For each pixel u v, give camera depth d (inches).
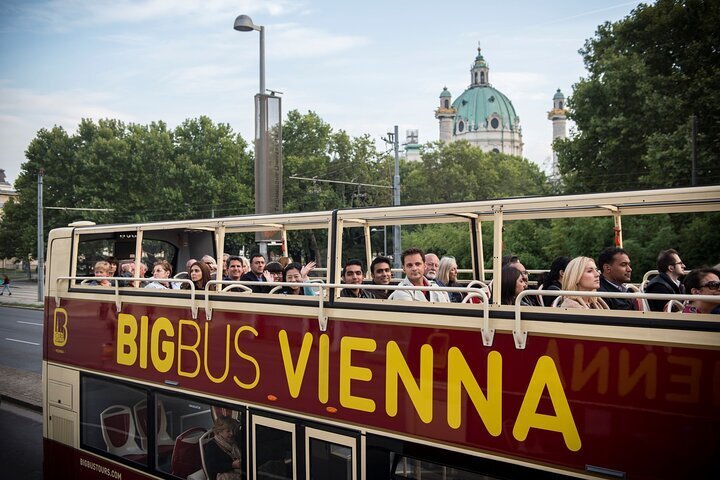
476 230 243.0
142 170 2470.5
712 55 946.7
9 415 565.3
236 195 2445.9
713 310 172.6
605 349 138.3
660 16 984.3
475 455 158.7
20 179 2694.4
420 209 181.3
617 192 152.8
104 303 285.1
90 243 323.0
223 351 227.5
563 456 143.7
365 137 2529.5
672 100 930.1
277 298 209.8
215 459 231.9
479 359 158.6
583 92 1064.8
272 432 210.8
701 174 886.4
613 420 136.6
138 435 266.4
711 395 124.3
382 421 179.0
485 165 2699.3
